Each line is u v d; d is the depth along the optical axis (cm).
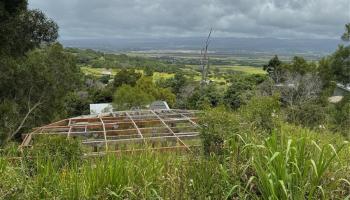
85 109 4059
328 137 467
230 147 349
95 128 1328
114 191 296
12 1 1497
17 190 286
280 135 371
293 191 260
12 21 1545
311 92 3030
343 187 281
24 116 1941
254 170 304
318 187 262
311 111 944
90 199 284
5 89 1823
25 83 1875
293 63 3897
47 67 1984
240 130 430
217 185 290
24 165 360
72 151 500
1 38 1556
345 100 2581
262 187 276
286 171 260
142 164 342
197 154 378
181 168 316
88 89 4759
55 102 2147
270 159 262
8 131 1631
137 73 5100
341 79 3038
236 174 296
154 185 304
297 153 289
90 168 334
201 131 446
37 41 1836
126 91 3891
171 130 1151
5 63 1686
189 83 4744
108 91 4634
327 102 2962
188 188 287
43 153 446
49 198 286
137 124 1360
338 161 298
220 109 500
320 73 3594
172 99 4344
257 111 583
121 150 386
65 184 307
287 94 2936
